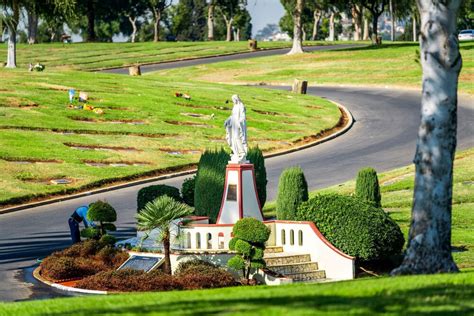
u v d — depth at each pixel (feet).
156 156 181.47
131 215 135.85
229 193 105.60
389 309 51.34
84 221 111.75
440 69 65.51
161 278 89.86
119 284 89.71
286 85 322.75
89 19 533.14
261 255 92.38
